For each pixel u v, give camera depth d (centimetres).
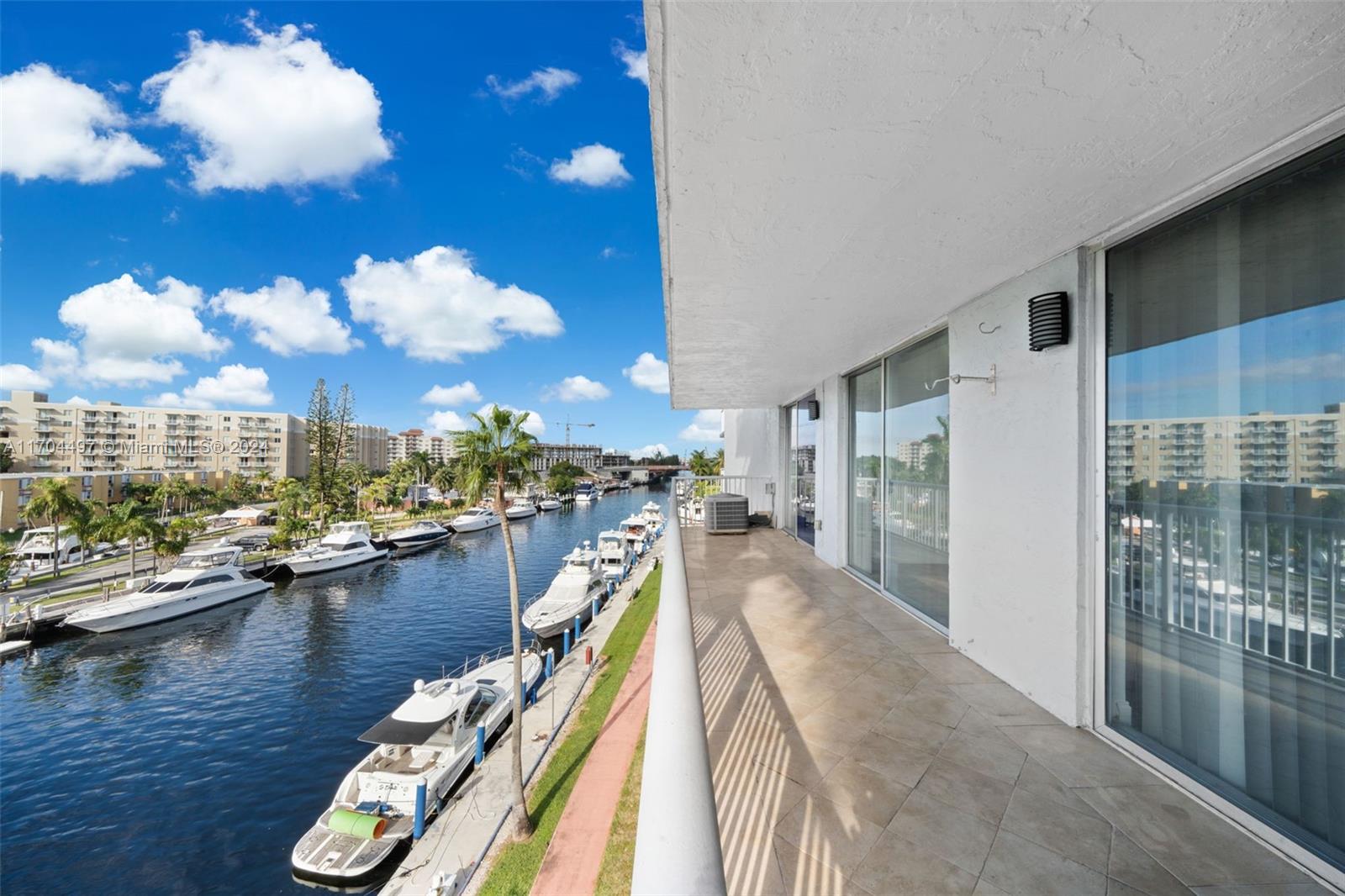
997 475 332
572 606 1927
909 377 489
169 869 984
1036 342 284
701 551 814
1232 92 152
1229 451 208
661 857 46
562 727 1123
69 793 1202
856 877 176
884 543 538
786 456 1063
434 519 5344
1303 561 182
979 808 211
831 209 226
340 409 5819
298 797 1187
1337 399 174
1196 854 185
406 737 1070
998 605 332
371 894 895
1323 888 170
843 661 362
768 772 237
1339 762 172
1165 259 236
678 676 87
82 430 7094
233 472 7694
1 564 2608
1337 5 119
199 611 2398
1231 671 206
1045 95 154
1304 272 183
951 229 247
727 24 128
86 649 1997
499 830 838
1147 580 243
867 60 139
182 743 1399
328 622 2294
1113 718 260
